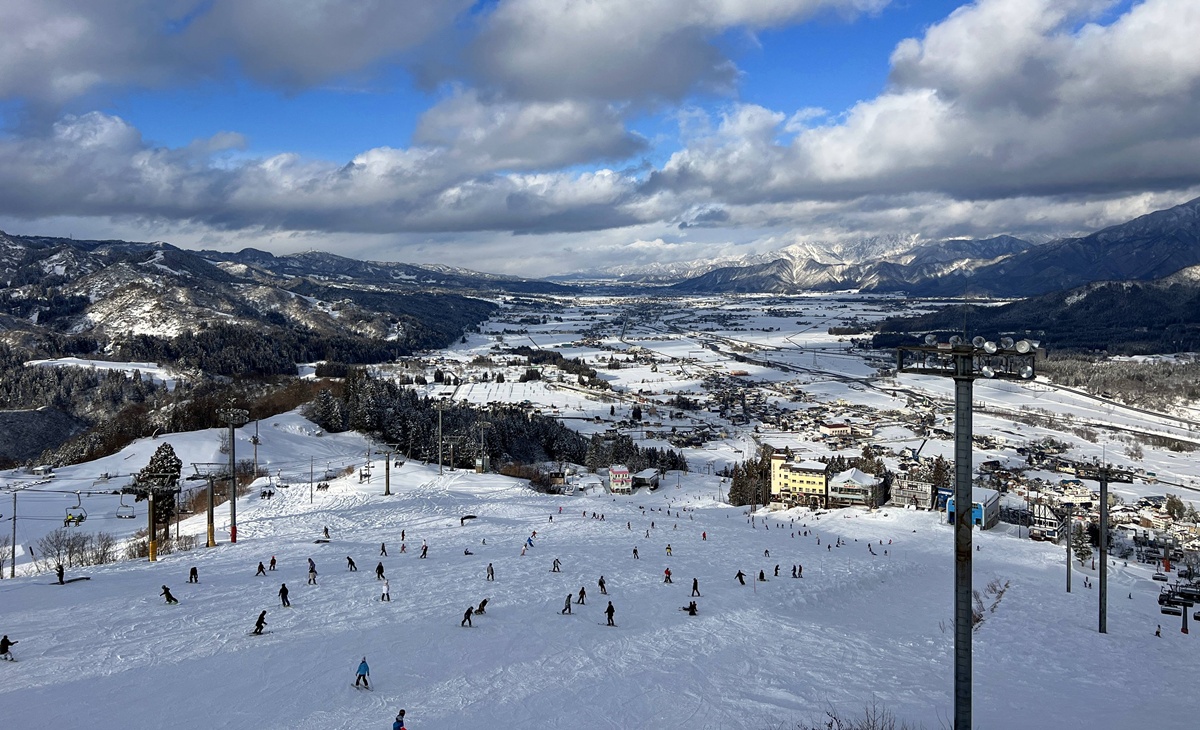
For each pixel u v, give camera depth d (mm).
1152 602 97438
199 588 67875
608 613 60125
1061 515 181875
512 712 40688
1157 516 187125
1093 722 42281
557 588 72438
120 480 164250
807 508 184000
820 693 45375
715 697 43688
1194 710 47250
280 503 130125
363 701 41688
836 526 148250
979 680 51156
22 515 135000
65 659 47812
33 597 63750
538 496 154500
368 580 72562
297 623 57000
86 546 97312
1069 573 96562
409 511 122000
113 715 39219
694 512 164375
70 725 37844
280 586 69312
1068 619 78938
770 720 39969
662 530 119562
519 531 108812
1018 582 100250
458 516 120438
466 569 79438
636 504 159375
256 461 169500
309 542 93250
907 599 84375
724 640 57062
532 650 52094
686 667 49562
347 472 168625
